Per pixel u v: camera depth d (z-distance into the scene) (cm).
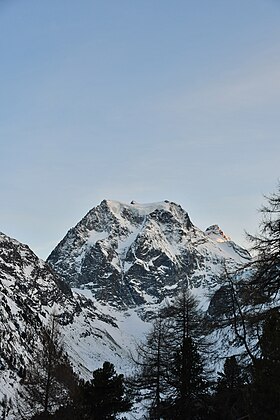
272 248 1492
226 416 2209
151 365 2814
